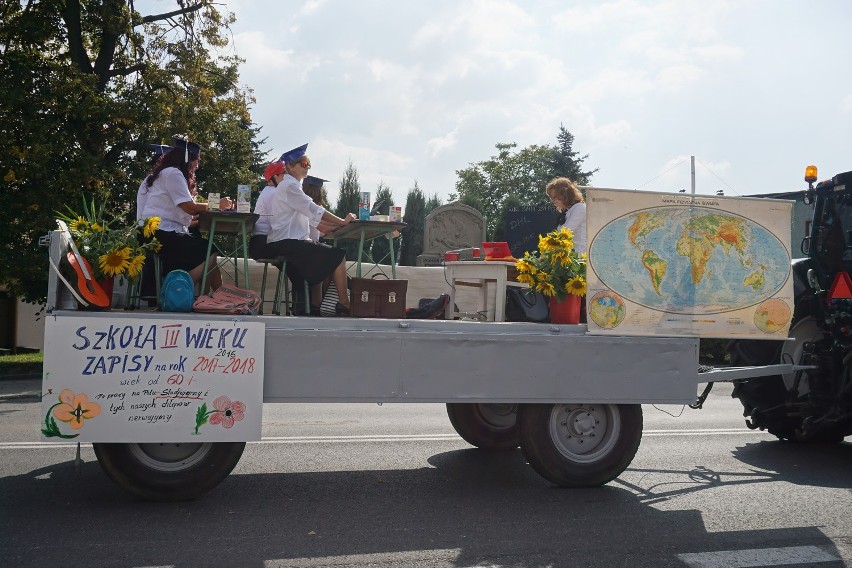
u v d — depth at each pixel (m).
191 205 6.36
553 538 4.81
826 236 7.60
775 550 4.68
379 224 6.93
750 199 6.09
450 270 6.94
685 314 5.94
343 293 6.67
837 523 5.26
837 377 7.24
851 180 7.34
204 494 5.66
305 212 6.77
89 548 4.46
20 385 13.94
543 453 5.81
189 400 5.05
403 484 6.14
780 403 7.86
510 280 6.77
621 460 5.96
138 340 5.00
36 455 6.91
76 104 17.69
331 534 4.82
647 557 4.51
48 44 19.62
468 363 5.46
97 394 4.94
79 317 4.92
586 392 5.71
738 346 7.87
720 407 11.18
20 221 16.95
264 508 5.37
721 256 6.02
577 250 7.39
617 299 5.81
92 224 5.30
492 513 5.34
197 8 20.88
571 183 7.68
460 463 6.93
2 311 24.42
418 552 4.51
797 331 7.59
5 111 17.00
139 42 20.27
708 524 5.19
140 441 4.99
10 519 5.01
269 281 12.74
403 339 5.35
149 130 19.44
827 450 7.82
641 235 5.88
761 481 6.44
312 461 6.95
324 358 5.24
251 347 5.13
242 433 5.11
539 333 5.68
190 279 5.31
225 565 4.24
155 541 4.61
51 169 17.38
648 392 5.85
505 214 16.77
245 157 23.33
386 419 9.44
